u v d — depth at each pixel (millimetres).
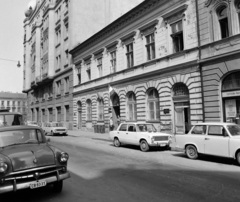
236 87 12406
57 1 37188
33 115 48875
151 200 4797
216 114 13070
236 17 12438
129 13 20047
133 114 20047
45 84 41688
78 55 29766
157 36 17391
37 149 5289
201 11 14156
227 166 8164
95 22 33219
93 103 26094
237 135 8492
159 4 17250
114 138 14070
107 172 7270
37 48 44094
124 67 21000
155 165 8344
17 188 4461
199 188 5609
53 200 4891
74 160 9344
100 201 4773
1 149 5254
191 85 14547
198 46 14188
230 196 5047
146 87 18266
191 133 9867
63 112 33688
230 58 12445
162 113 16688
